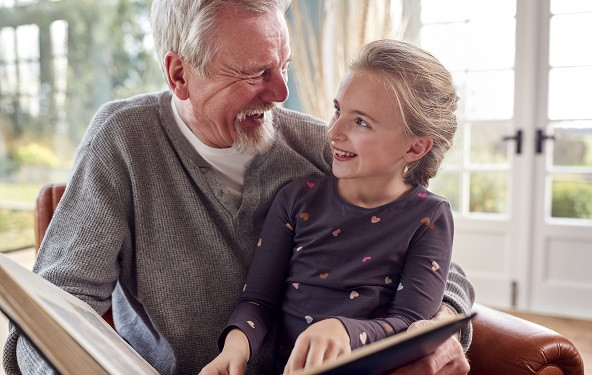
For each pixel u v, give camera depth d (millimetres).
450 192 3545
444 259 980
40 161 3428
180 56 1009
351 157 982
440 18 3471
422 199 1019
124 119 1066
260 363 1088
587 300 3246
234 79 986
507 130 3385
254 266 1053
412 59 975
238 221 1090
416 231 990
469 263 3518
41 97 3422
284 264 1057
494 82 3395
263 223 1133
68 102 3525
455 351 828
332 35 3293
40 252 1030
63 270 957
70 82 3523
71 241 999
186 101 1060
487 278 3459
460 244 3527
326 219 1028
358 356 569
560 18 3205
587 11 3143
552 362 1001
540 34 3246
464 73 3453
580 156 3248
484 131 3441
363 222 1008
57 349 643
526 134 3309
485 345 1057
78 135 3584
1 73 3271
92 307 966
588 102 3199
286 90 1033
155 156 1071
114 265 1026
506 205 3426
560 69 3238
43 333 648
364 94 944
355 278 978
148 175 1062
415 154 1014
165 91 1156
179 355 1061
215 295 1079
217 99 1001
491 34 3373
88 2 3555
